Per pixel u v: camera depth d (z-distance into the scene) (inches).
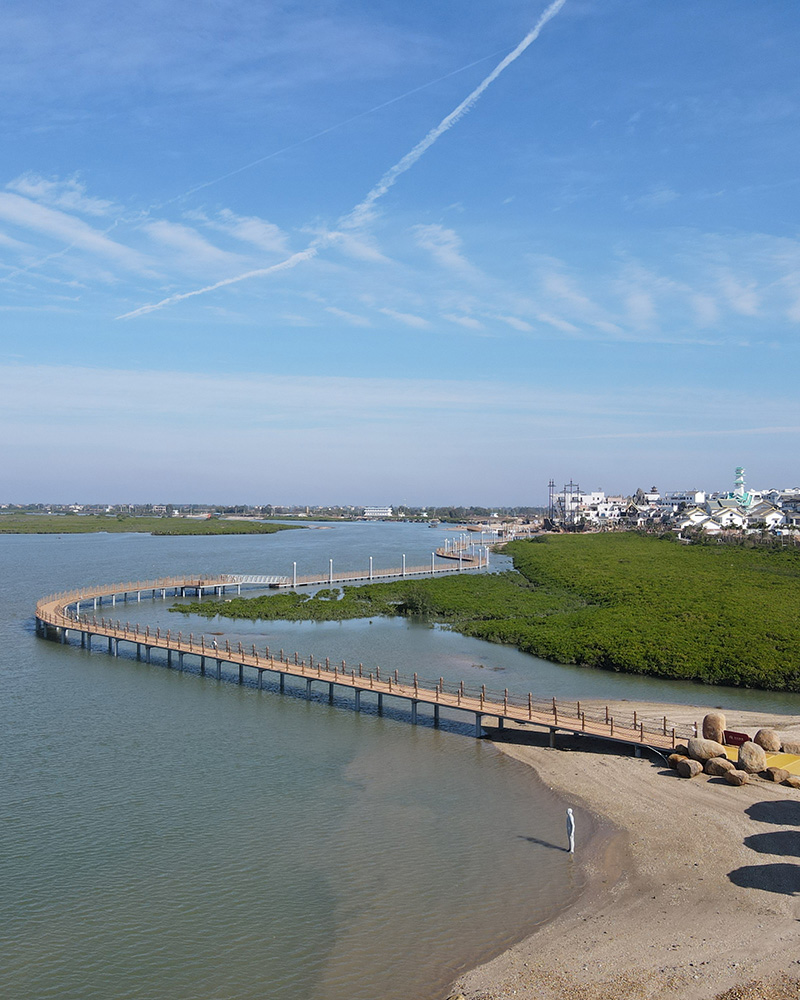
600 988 796.0
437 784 1395.2
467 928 925.2
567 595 3873.0
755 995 768.9
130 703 1968.5
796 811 1225.4
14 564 5984.3
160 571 5403.5
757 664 2198.6
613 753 1544.0
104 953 884.6
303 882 1039.6
